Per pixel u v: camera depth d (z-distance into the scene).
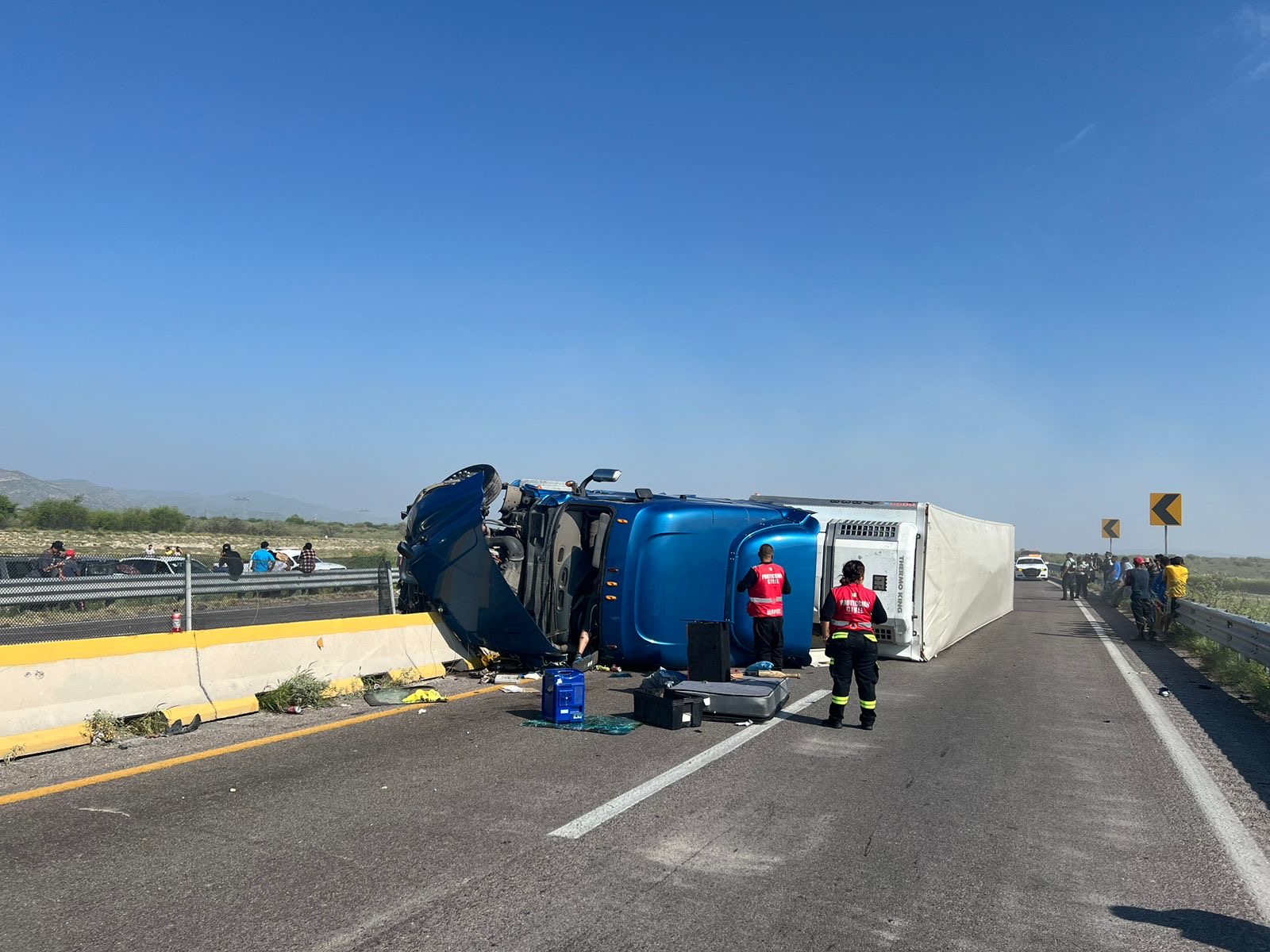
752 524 13.66
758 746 8.38
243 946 4.12
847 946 4.26
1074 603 35.25
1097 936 4.45
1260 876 5.31
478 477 11.97
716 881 5.01
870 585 15.20
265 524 77.75
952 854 5.57
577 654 13.18
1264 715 10.72
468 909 4.55
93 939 4.17
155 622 18.17
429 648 12.05
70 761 7.34
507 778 7.02
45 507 54.97
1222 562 116.69
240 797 6.42
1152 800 6.88
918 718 10.08
